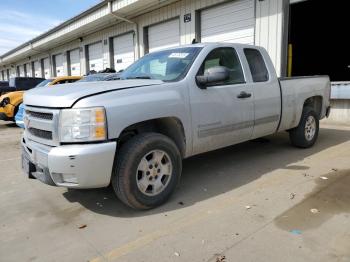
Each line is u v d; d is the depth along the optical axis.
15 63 38.88
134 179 3.48
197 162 5.48
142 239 3.05
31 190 4.47
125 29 17.09
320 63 16.92
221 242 2.93
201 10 12.62
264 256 2.69
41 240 3.12
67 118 3.25
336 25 16.30
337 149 6.08
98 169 3.26
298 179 4.46
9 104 10.60
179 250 2.84
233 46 4.79
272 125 5.24
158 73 4.41
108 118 3.28
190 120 3.98
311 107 6.25
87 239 3.11
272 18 10.13
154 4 13.79
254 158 5.60
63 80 11.45
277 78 5.32
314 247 2.79
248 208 3.59
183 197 4.00
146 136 3.59
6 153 6.96
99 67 20.59
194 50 4.45
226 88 4.42
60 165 3.21
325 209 3.49
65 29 20.52
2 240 3.15
